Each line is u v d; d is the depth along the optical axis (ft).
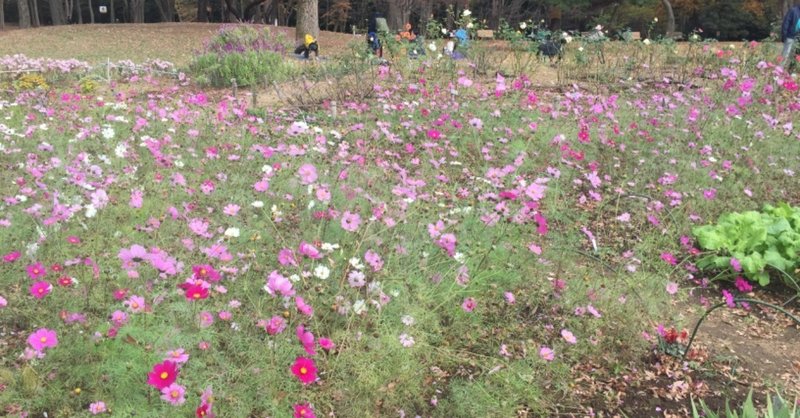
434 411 8.56
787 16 32.94
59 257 10.68
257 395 8.09
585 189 17.13
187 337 8.44
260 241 11.48
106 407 7.48
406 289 9.98
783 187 18.04
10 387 7.86
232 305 9.00
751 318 11.78
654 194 16.39
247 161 16.12
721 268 13.25
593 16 102.22
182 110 20.81
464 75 28.19
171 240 11.59
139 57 58.49
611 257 13.29
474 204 13.66
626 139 19.70
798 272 12.57
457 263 10.84
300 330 7.80
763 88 24.41
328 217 11.51
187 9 137.80
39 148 15.01
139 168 15.62
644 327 10.73
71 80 35.19
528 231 13.37
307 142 18.45
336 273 10.22
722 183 17.39
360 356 8.71
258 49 42.34
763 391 9.44
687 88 26.14
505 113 21.57
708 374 9.77
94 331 8.53
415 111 22.07
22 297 9.73
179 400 6.93
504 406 8.48
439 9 96.99
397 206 12.31
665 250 13.83
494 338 10.02
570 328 10.32
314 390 8.41
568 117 21.83
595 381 9.47
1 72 33.99
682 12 106.63
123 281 9.90
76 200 11.92
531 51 33.22
